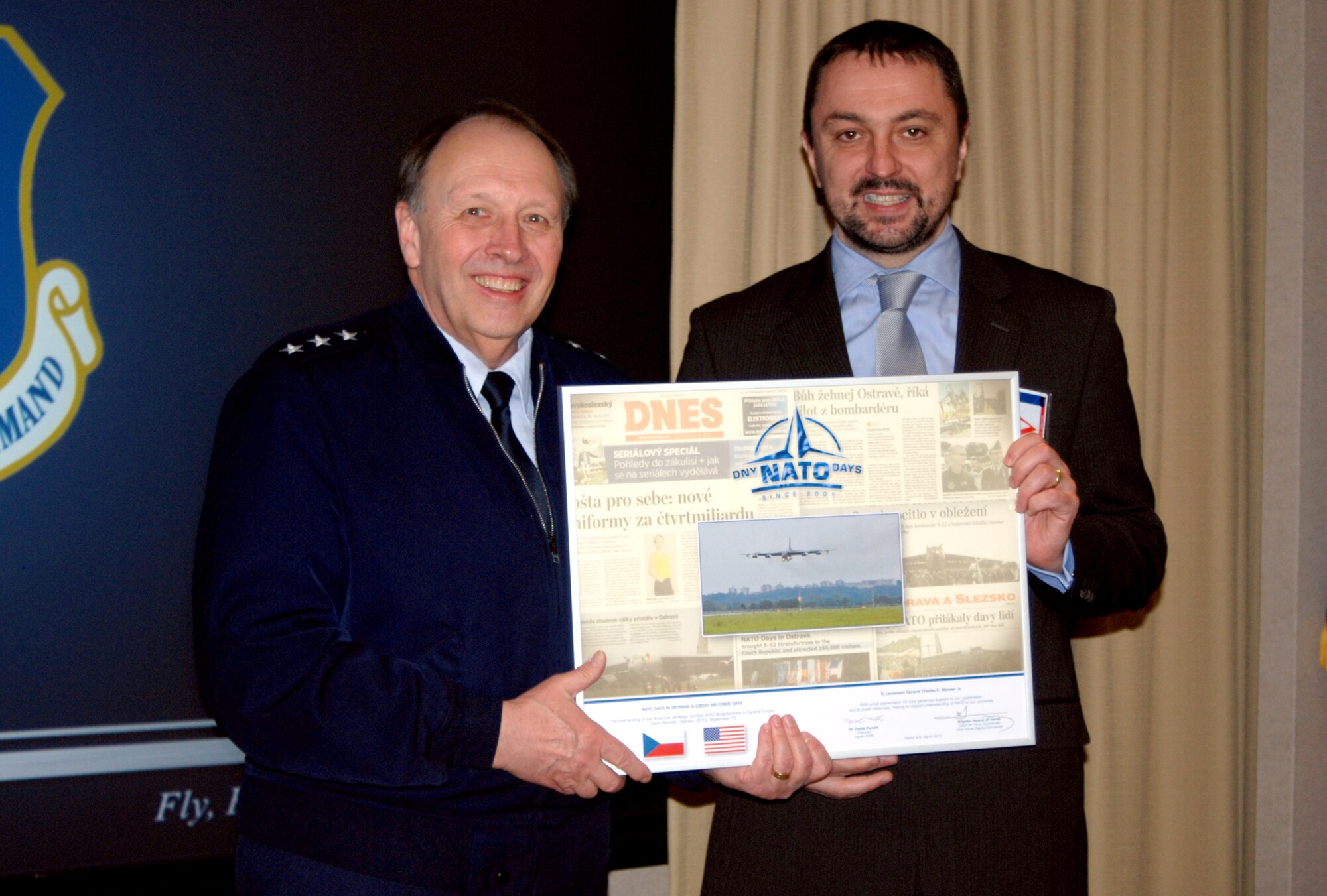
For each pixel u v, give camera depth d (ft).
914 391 4.17
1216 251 7.57
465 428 4.20
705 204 6.46
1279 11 8.06
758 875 4.60
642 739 4.02
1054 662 4.62
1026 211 6.97
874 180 4.63
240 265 5.74
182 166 5.62
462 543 4.05
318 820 3.92
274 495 3.89
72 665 5.45
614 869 6.60
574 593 4.01
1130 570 4.45
